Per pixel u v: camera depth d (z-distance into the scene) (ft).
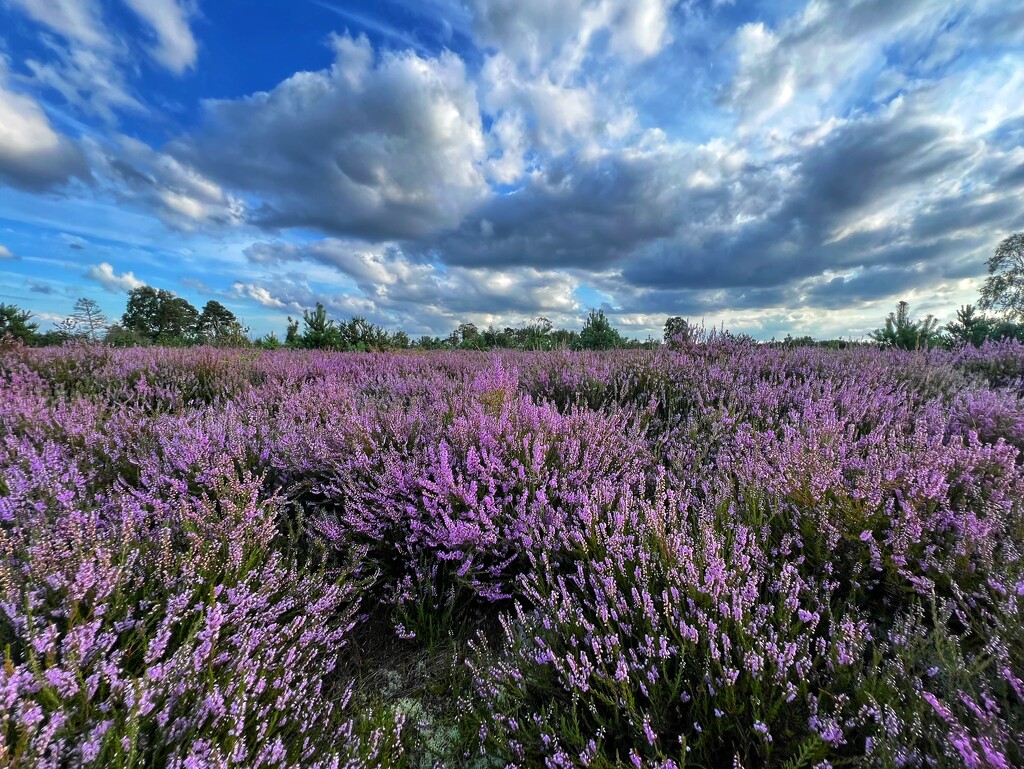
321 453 10.44
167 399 17.85
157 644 5.07
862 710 4.24
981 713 3.85
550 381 18.49
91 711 4.45
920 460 7.70
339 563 8.54
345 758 4.91
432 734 5.79
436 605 7.85
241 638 5.71
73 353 22.82
